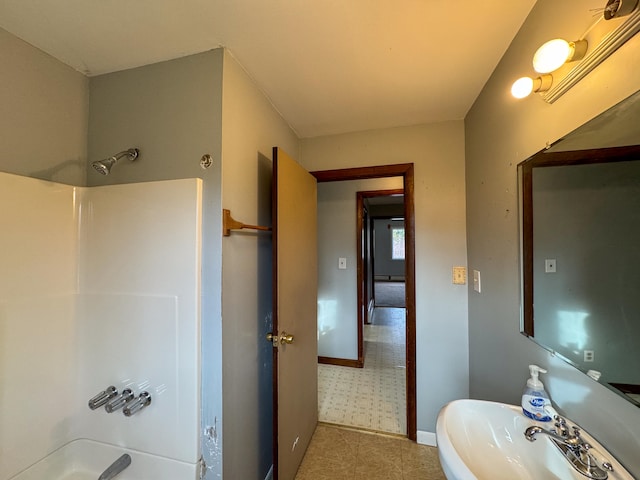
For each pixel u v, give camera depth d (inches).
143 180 48.7
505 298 49.5
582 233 30.4
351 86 58.1
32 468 43.3
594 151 28.5
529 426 34.9
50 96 46.4
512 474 34.5
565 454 29.5
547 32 35.9
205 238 45.1
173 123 47.5
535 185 39.6
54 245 46.3
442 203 73.5
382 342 153.6
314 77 54.9
